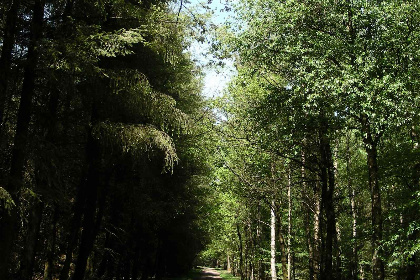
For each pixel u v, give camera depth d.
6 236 6.82
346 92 8.77
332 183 13.09
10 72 7.43
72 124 10.93
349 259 19.69
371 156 10.64
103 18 9.24
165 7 11.29
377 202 10.43
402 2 9.52
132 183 13.73
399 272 12.76
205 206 23.17
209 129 14.85
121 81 8.56
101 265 19.00
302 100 10.51
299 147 12.85
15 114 8.95
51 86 8.74
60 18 8.34
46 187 8.01
